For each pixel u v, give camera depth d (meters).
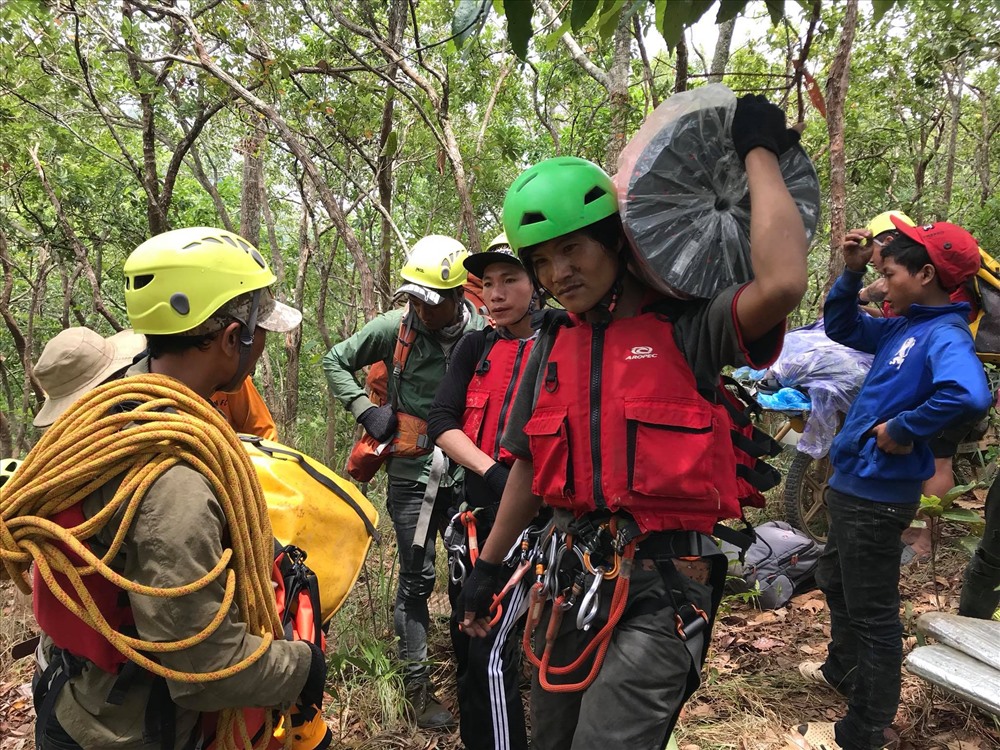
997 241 6.45
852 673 2.66
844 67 3.19
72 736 1.33
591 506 1.48
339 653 2.79
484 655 2.10
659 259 1.33
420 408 2.91
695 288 1.36
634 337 1.45
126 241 6.69
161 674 1.22
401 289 2.74
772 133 1.24
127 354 1.97
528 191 1.42
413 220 8.16
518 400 1.69
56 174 6.30
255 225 5.31
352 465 3.00
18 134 5.61
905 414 2.11
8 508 1.24
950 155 7.35
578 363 1.50
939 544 4.02
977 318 3.67
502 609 2.04
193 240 1.41
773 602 3.57
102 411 1.28
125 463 1.24
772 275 1.19
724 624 3.43
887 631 2.22
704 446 1.39
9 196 7.01
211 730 1.41
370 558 4.05
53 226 6.76
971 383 2.04
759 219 1.21
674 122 1.27
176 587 1.19
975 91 7.76
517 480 1.73
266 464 1.85
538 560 1.66
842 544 2.31
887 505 2.21
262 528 1.41
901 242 2.31
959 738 2.42
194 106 4.90
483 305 3.09
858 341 2.53
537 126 8.06
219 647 1.25
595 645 1.52
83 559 1.21
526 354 2.32
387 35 4.95
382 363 3.15
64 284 7.07
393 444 2.91
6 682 3.21
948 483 4.05
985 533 2.74
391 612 3.34
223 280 1.40
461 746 2.61
